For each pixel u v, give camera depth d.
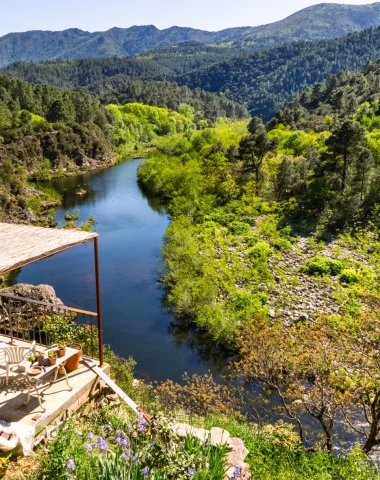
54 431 7.09
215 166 48.00
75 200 51.78
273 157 49.38
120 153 95.31
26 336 11.57
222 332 18.91
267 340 13.39
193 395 14.67
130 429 6.49
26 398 7.45
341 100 80.81
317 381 11.98
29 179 62.34
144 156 94.12
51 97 109.75
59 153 71.94
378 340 12.80
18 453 6.42
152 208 48.00
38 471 5.93
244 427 11.21
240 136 73.81
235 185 44.72
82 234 8.45
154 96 161.38
